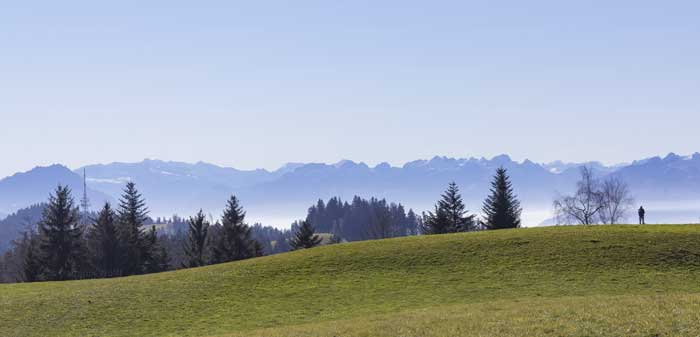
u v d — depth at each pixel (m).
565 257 54.25
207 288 52.34
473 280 49.53
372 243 67.25
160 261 132.00
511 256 55.91
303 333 33.38
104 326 42.97
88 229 137.62
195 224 135.00
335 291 49.09
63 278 120.56
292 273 55.88
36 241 132.50
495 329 29.44
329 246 68.50
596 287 45.16
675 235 58.66
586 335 27.34
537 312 32.56
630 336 26.84
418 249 61.00
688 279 46.50
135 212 134.25
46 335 41.38
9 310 47.41
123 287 54.19
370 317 37.66
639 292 43.16
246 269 58.66
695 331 26.73
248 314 44.09
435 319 33.50
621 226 68.62
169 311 46.00
